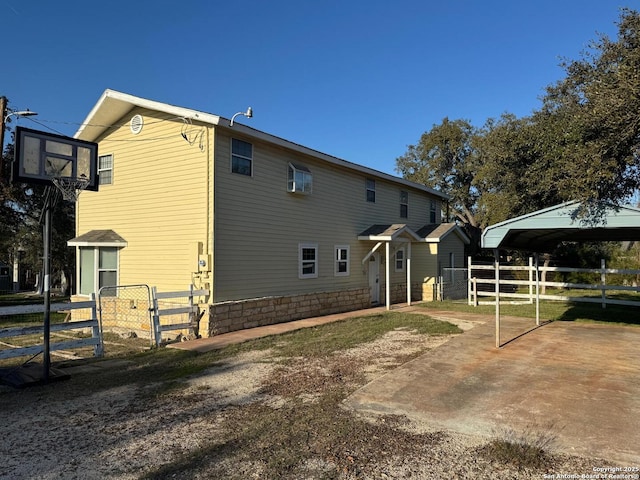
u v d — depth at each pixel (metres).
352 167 15.82
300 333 10.70
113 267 12.87
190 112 10.92
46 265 6.97
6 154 18.75
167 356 8.42
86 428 4.86
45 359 6.69
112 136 13.12
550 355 7.55
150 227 12.14
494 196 23.05
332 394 5.84
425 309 15.34
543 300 17.69
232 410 5.35
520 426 4.55
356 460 3.94
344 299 15.20
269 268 12.55
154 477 3.70
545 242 11.54
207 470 3.80
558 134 16.66
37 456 4.15
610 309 14.21
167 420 5.07
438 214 23.34
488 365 6.96
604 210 7.37
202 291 10.58
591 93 10.69
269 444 4.30
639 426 4.47
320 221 14.70
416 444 4.24
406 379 6.29
